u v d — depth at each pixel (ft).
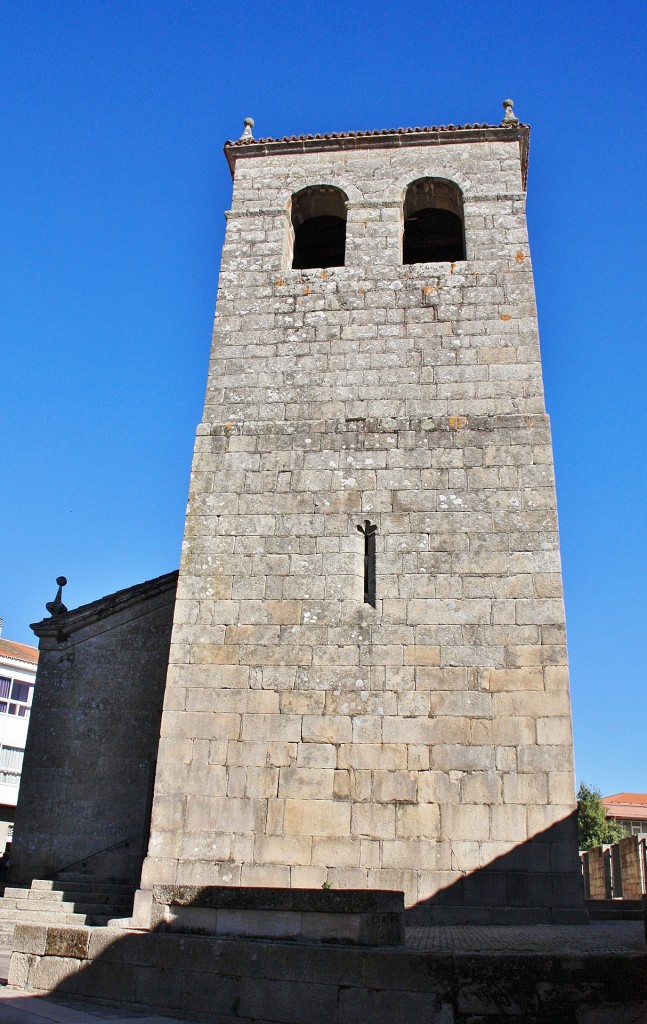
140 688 67.36
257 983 27.53
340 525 54.44
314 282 63.26
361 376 59.26
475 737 47.88
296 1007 26.63
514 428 55.88
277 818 47.52
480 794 46.68
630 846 75.46
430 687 49.32
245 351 61.46
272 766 48.73
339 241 77.30
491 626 50.42
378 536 53.72
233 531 55.16
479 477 54.70
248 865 46.55
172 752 49.70
